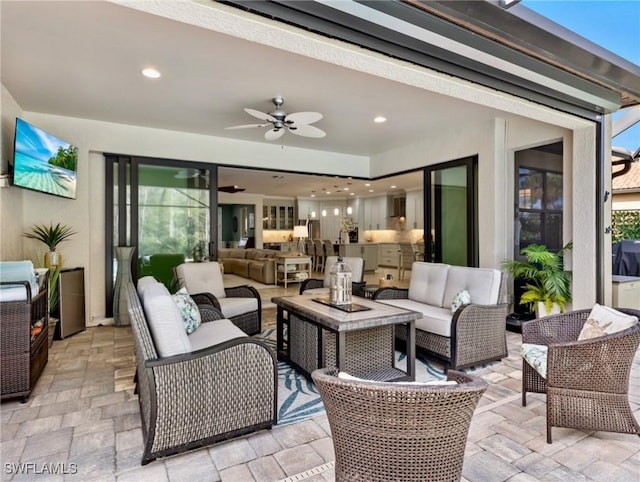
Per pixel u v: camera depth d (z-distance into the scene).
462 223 5.12
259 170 5.97
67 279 4.27
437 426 1.16
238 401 2.11
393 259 10.95
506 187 4.61
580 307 3.67
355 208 12.25
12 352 2.57
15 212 3.92
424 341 3.41
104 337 4.30
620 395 2.05
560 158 5.23
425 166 5.57
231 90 3.64
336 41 1.85
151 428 1.88
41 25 2.46
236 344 2.10
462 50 2.07
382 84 3.48
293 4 1.59
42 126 4.41
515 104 2.87
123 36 2.62
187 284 4.05
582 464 1.88
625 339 2.00
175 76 3.31
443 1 1.74
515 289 4.75
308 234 12.69
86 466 1.89
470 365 3.16
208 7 1.54
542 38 2.17
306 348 3.08
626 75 2.73
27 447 2.05
